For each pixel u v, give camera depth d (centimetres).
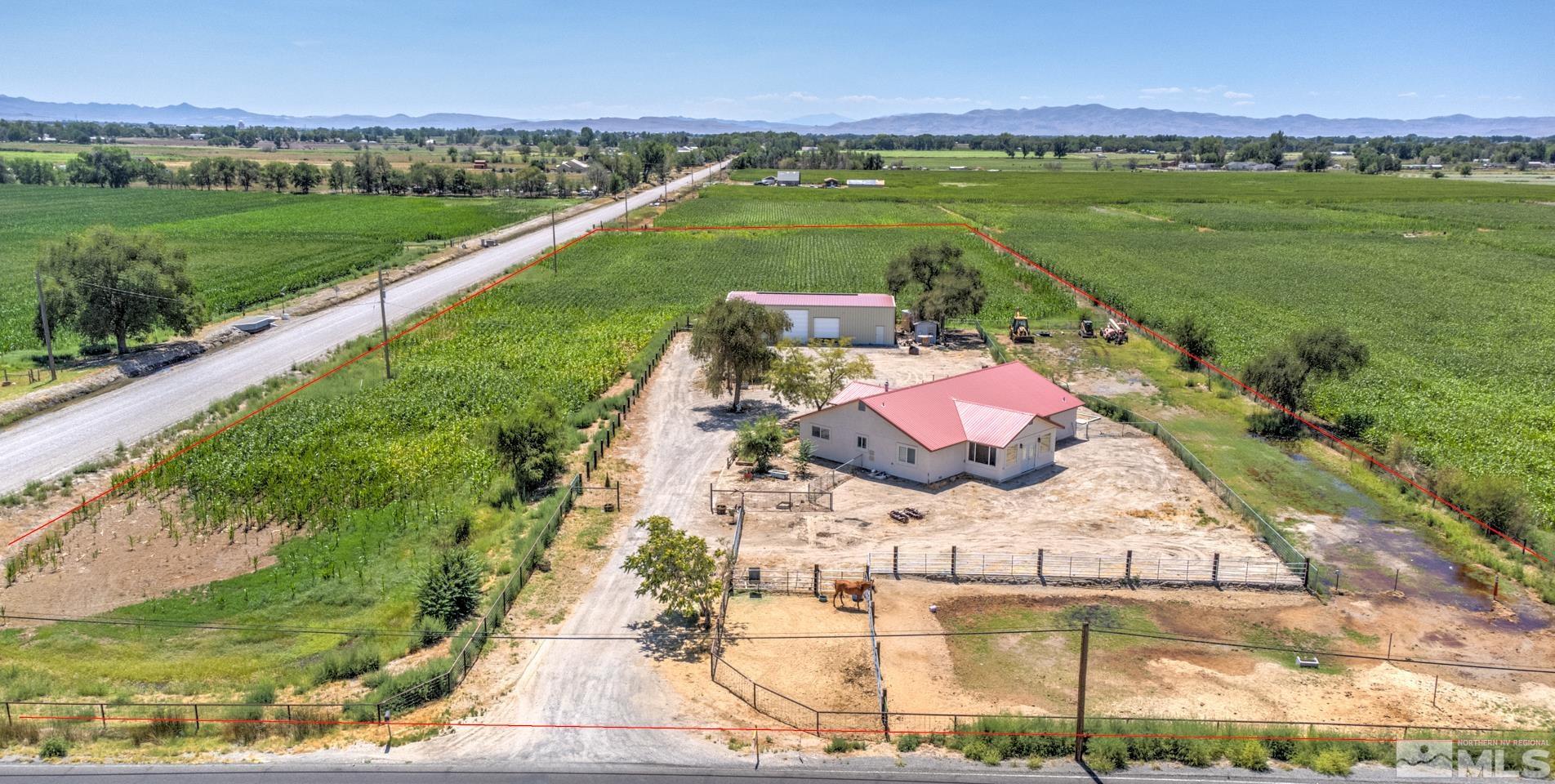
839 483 5272
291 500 4631
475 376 6912
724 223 17225
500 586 3975
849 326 8762
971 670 3397
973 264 12756
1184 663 3456
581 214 18425
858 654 3494
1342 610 3872
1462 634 3691
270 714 3042
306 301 9688
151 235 7444
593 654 3459
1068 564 4250
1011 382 6097
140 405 6253
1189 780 2756
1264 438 6094
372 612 3766
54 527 4438
